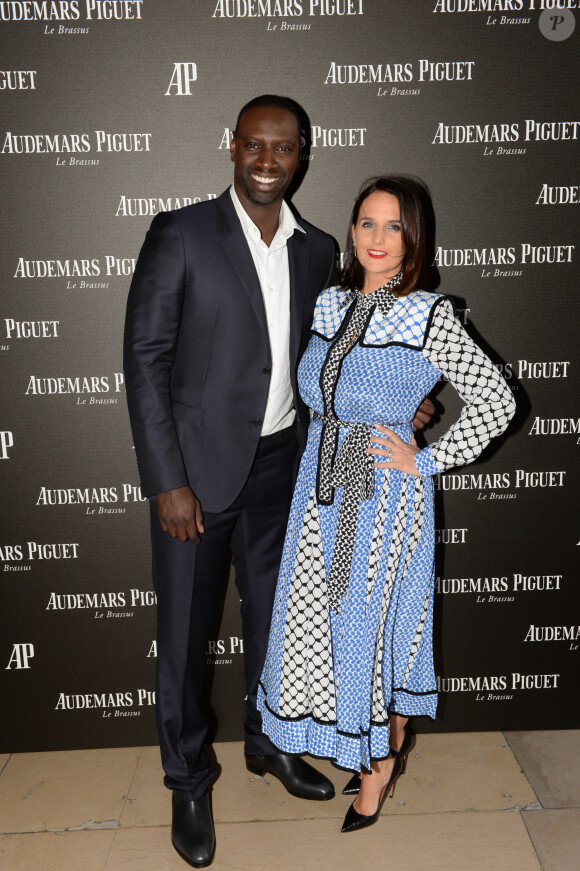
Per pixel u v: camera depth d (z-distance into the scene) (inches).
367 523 72.7
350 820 81.2
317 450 75.1
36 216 81.4
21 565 90.7
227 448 75.7
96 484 89.2
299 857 78.3
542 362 88.4
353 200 83.3
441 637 96.0
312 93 80.2
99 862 78.1
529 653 96.6
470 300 86.4
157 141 80.4
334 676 76.3
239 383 74.6
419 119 81.4
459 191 83.3
